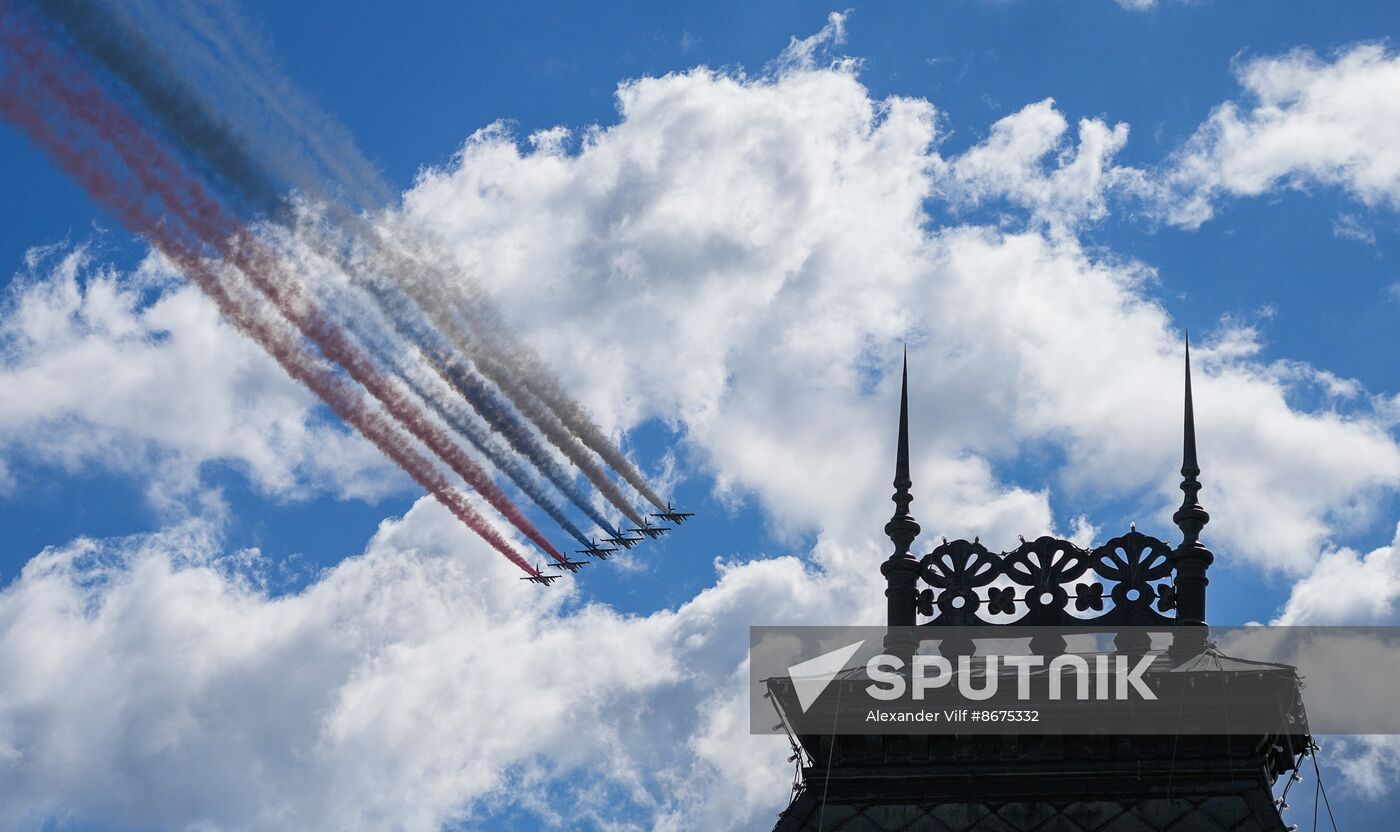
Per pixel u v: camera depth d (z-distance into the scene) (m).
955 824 24.98
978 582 26.20
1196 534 25.94
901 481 27.06
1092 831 24.66
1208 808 24.56
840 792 25.42
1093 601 25.88
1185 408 26.75
